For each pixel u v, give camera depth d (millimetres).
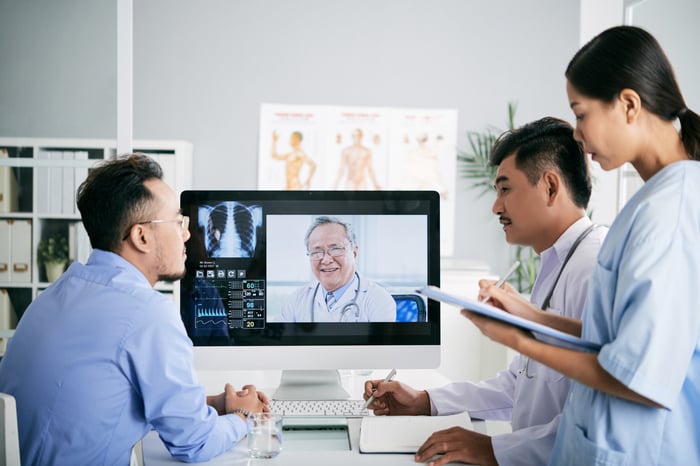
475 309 1092
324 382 1760
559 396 1452
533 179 1494
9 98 1996
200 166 4492
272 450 1379
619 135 1125
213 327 1701
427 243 1726
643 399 1058
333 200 1715
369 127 4551
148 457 1394
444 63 4590
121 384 1329
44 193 2029
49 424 1312
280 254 1710
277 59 4492
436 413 1637
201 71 4461
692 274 1049
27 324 1377
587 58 1135
